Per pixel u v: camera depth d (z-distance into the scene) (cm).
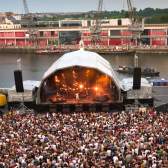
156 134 4703
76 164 3862
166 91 9438
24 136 4772
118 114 5856
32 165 3869
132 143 4359
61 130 4984
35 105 8275
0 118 5897
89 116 5722
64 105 8144
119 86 8400
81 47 10838
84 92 8544
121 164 3897
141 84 8638
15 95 8356
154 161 3906
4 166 3872
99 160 3931
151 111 6231
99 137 4634
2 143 4494
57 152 4175
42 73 18350
